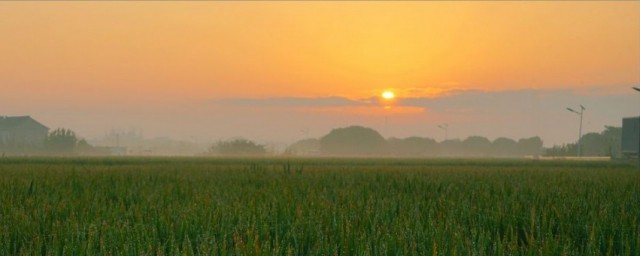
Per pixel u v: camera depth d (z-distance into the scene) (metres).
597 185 15.91
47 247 5.89
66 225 6.86
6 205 9.06
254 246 5.51
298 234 6.35
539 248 5.86
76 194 11.70
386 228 6.58
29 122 140.12
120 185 14.13
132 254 5.57
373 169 27.27
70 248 5.56
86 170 22.61
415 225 6.99
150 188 13.39
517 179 18.86
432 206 9.44
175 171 22.44
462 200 10.63
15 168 24.39
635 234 6.59
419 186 14.68
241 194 11.62
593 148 170.62
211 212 7.79
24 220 7.43
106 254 5.48
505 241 6.23
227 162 50.62
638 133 65.44
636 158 65.31
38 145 134.12
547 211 8.38
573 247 6.23
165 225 6.91
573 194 12.32
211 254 5.47
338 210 8.50
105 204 9.55
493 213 8.11
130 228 6.78
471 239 6.38
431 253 5.47
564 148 132.38
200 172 22.16
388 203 9.68
